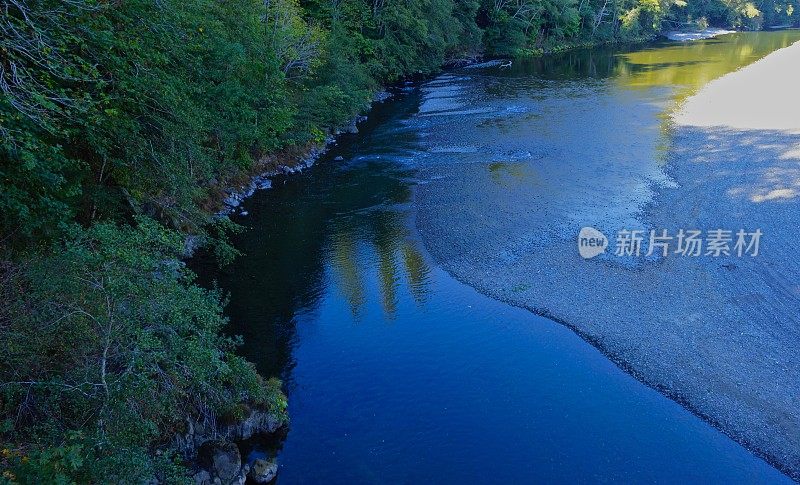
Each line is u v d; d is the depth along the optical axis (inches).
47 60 415.2
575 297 717.3
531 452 492.7
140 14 534.6
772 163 1089.4
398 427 519.8
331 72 1379.2
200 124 657.6
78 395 346.3
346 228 924.0
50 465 292.2
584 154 1223.5
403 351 627.8
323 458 484.1
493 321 681.0
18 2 406.3
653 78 2044.8
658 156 1185.4
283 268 796.6
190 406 463.2
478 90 1940.2
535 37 2920.8
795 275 724.0
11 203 399.5
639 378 580.4
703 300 689.0
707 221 876.6
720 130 1323.8
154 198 703.1
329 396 557.0
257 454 484.1
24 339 347.6
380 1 1893.5
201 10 832.3
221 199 959.0
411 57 1978.3
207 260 790.5
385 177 1146.0
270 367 596.1
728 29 3826.3
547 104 1694.1
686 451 493.4
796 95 1601.9
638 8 3265.3
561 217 922.7
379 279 777.6
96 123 474.6
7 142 374.0
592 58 2664.9
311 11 1590.8
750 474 470.3
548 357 614.9
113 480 316.8
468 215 954.1
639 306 689.0
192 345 409.4
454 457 487.8
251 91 967.0
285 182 1119.0
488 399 554.9
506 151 1272.1
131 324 372.2
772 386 554.6
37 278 360.5
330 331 663.8
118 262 390.0
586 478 468.1
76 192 482.9
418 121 1561.3
